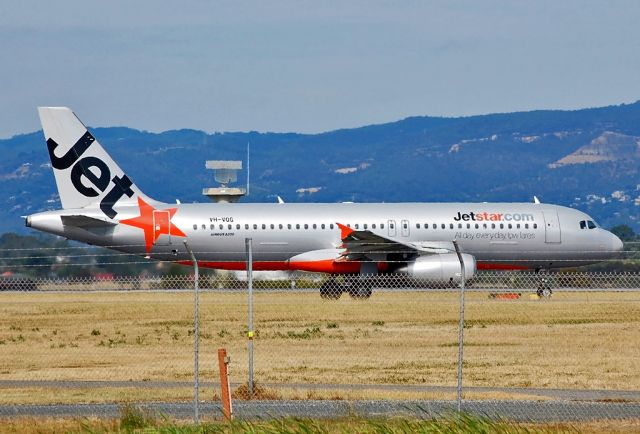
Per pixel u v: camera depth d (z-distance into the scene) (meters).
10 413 86.19
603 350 126.38
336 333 142.38
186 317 163.62
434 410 85.69
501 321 155.50
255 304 180.62
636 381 104.44
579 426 79.94
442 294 197.12
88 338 140.12
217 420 82.56
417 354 123.31
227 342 134.62
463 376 107.69
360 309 171.62
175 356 123.31
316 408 87.25
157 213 198.12
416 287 197.25
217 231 198.12
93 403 90.81
